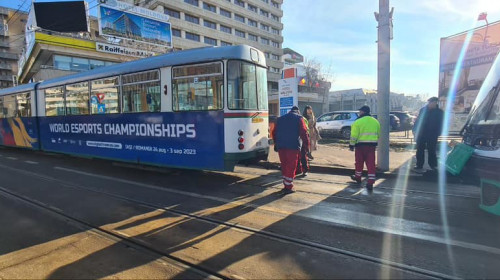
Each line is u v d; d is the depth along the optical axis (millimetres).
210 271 3381
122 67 8797
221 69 6969
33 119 12656
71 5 30891
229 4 56938
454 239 4133
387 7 8070
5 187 7477
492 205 4508
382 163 8352
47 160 11938
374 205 5664
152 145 8227
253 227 4668
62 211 5570
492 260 3547
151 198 6363
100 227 4750
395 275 3252
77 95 10414
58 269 3479
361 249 3863
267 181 7832
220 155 7059
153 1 46719
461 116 12766
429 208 5441
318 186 7191
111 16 31016
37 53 30094
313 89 52562
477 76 12180
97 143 9805
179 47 48750
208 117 7180
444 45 13203
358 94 56062
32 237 4418
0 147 17344
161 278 3264
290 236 4297
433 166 8180
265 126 8000
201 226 4754
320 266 3455
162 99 7887
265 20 64500
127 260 3686
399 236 4250
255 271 3363
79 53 30422
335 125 17875
